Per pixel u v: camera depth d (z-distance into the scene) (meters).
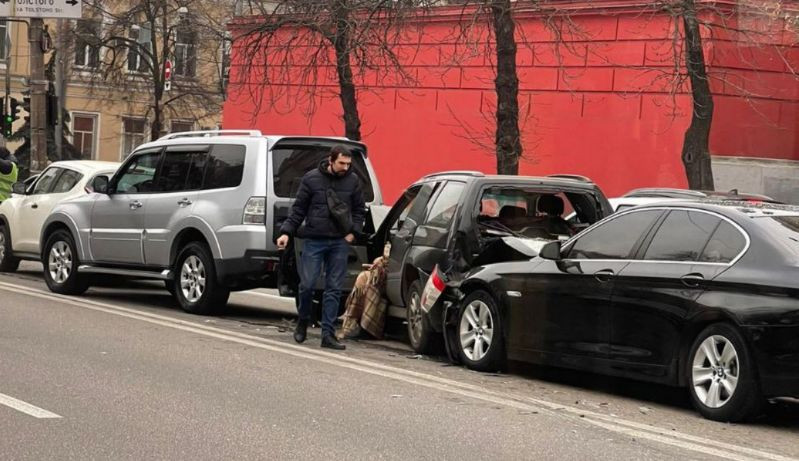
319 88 27.06
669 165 19.98
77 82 48.59
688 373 7.50
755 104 19.92
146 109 46.28
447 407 7.49
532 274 8.77
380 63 24.22
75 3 22.33
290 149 11.97
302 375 8.55
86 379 7.89
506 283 8.99
